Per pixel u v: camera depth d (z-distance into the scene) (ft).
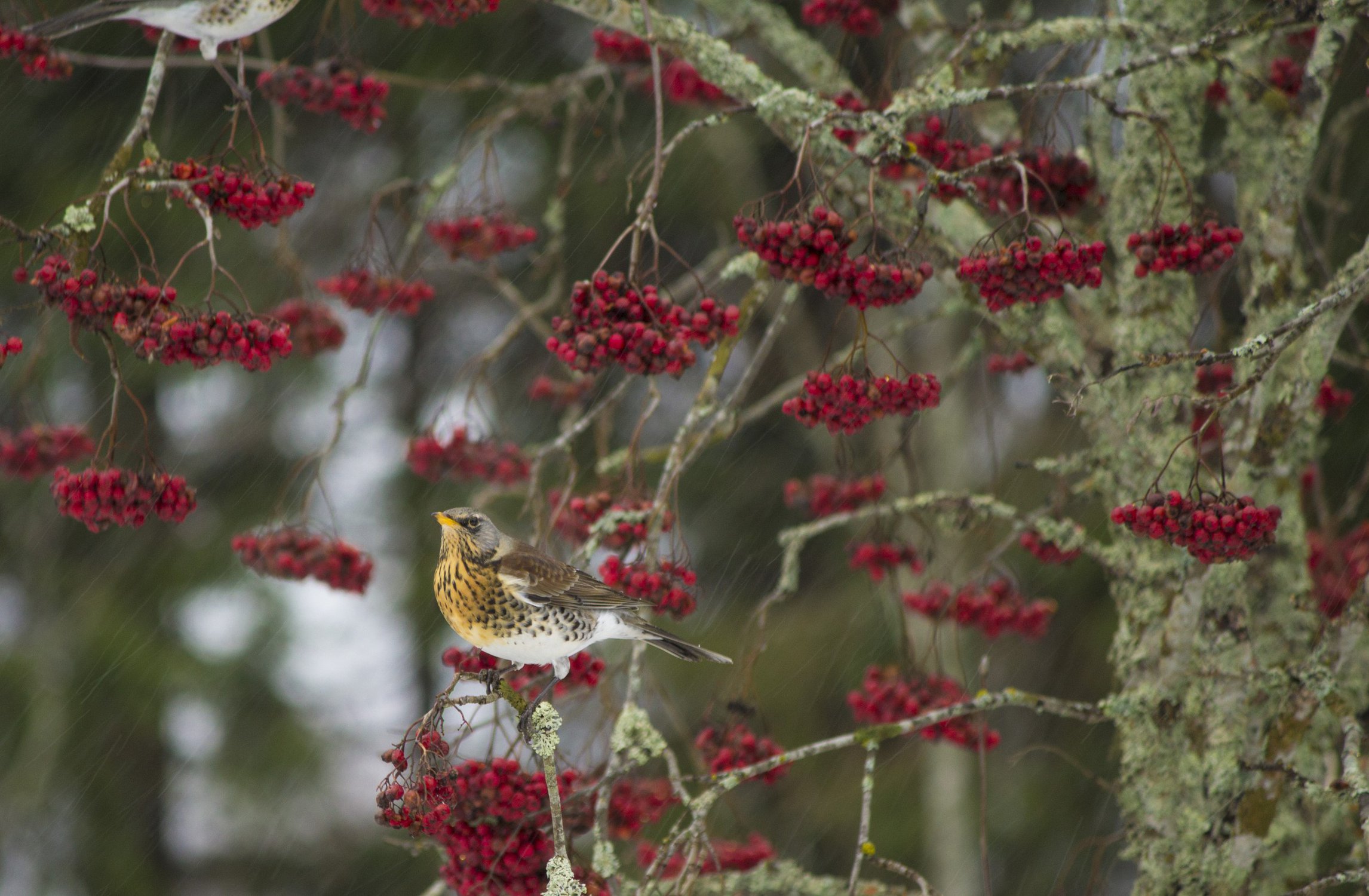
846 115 24.14
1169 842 29.09
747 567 65.41
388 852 66.74
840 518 32.30
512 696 22.58
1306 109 29.63
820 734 62.28
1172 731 29.32
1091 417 31.09
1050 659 59.62
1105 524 50.96
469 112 60.59
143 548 64.23
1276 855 29.91
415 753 22.35
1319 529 35.83
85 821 61.87
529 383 64.03
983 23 29.89
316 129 62.64
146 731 61.87
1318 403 34.65
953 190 28.19
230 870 65.82
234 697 65.00
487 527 25.98
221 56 31.94
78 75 57.72
